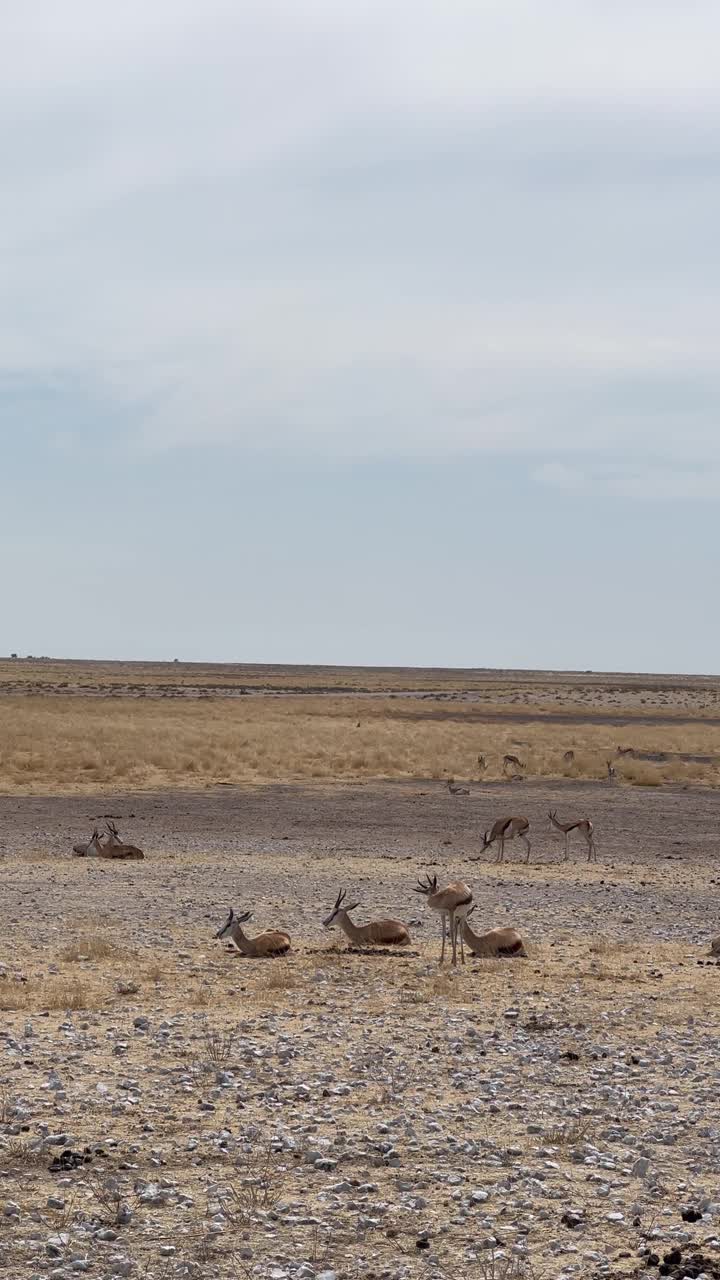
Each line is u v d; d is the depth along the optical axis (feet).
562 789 269.44
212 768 289.53
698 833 206.39
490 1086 66.90
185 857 172.24
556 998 90.27
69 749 310.24
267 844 186.91
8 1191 50.75
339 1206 49.44
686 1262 44.21
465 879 155.12
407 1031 79.56
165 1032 77.97
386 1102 63.62
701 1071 70.85
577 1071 70.54
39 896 136.87
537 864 171.42
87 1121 59.88
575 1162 55.16
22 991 89.76
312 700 622.54
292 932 118.32
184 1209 48.96
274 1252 45.19
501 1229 47.32
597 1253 45.06
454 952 102.37
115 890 142.10
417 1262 44.39
